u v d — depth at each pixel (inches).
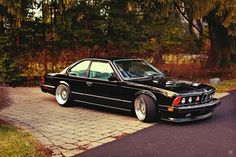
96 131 316.8
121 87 368.8
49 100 469.4
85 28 702.5
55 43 676.1
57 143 281.7
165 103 336.2
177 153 257.1
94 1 713.0
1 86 596.1
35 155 249.1
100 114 386.6
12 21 627.8
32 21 656.4
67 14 679.1
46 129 322.7
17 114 384.2
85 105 433.4
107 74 387.2
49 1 663.8
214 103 362.3
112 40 719.1
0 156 243.0
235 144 278.4
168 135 304.2
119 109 374.3
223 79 753.0
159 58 725.9
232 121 357.1
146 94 347.6
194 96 340.8
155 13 693.3
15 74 605.3
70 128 327.0
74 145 276.8
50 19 676.7
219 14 657.0
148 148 269.0
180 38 880.9
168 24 852.0
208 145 275.7
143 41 767.1
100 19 713.0
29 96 498.6
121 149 267.1
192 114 342.6
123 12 724.7
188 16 715.4
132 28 738.2
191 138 295.1
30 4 646.5
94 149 267.4
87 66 410.9
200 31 866.8
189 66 761.0
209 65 802.2
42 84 456.8
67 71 430.3
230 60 872.9
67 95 420.8
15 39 628.4
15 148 259.0
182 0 663.8
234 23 683.4
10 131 305.0
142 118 350.6
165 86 347.9
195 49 817.5
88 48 673.0
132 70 386.6
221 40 808.3
